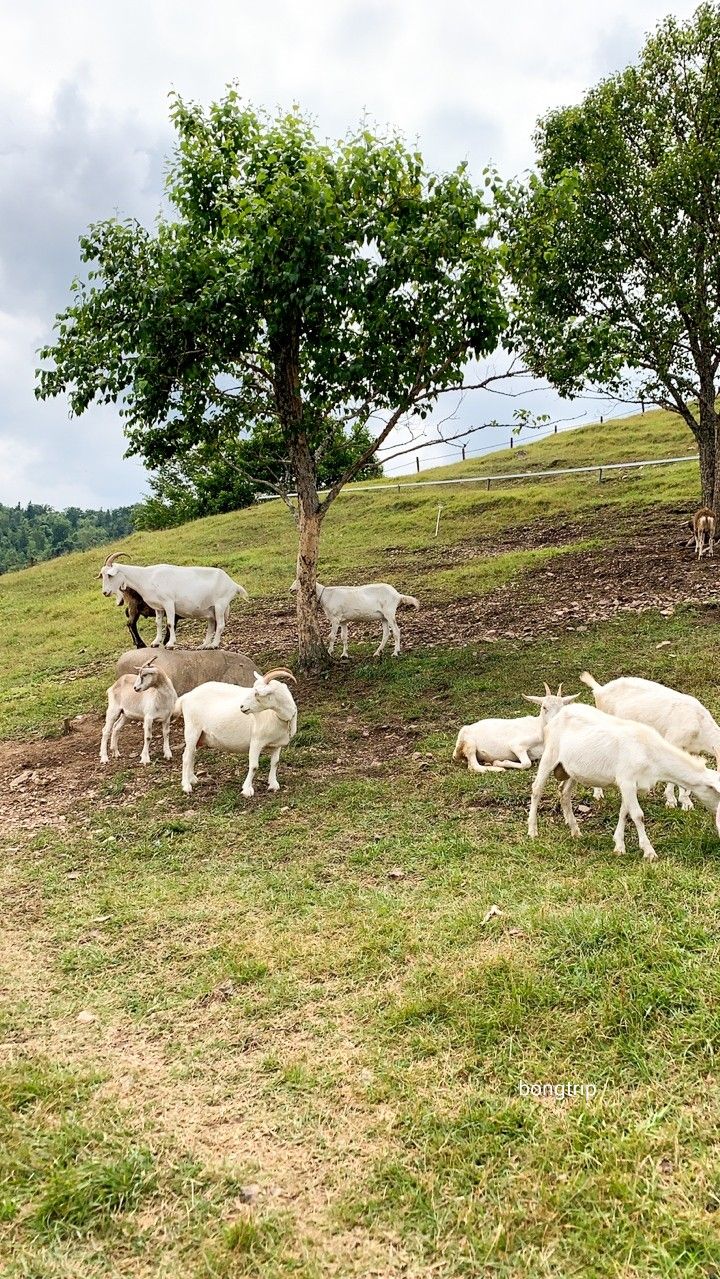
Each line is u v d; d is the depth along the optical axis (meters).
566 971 4.47
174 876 6.56
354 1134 3.69
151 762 9.67
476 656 11.53
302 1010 4.60
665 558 15.41
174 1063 4.31
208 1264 3.09
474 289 10.69
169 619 11.96
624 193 14.98
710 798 5.68
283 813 7.52
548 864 5.85
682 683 8.80
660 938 4.58
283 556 22.53
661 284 14.62
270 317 10.78
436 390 11.77
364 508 27.95
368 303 10.74
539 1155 3.41
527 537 20.20
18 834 7.95
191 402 11.89
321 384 12.04
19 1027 4.77
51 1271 3.13
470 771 7.82
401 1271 3.03
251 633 15.30
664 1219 3.05
